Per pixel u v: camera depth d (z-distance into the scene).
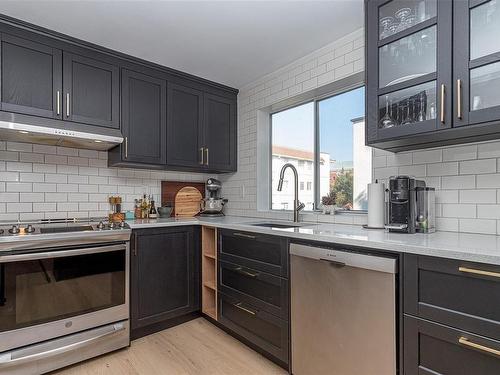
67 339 1.91
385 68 1.70
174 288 2.51
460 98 1.38
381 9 1.71
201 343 2.25
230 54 2.54
